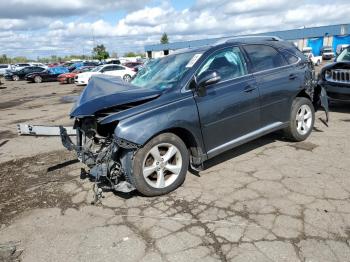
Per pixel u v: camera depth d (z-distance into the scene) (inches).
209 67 173.9
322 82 306.3
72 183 179.5
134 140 141.8
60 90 847.7
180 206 146.5
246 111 183.9
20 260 117.1
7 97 724.0
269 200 146.4
